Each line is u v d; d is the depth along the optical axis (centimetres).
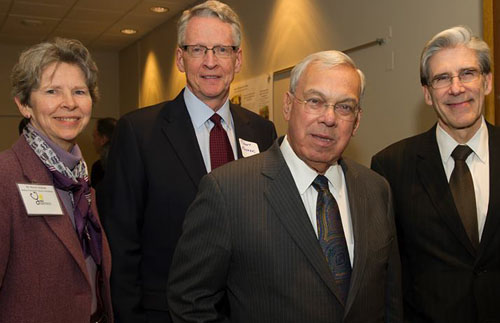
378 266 129
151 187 159
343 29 315
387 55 277
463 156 160
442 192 159
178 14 568
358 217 131
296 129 126
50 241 126
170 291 130
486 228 150
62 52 136
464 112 154
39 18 588
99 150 438
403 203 168
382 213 139
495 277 152
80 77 139
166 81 615
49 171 134
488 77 159
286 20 382
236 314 125
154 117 168
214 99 173
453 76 154
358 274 122
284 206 122
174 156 162
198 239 125
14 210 122
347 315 118
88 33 669
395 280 142
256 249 120
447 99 156
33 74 131
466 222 154
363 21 296
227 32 170
